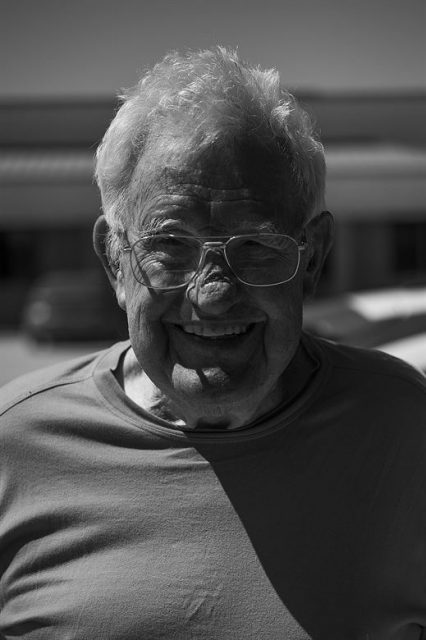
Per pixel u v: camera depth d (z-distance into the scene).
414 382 1.58
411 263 19.20
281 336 1.40
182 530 1.42
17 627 1.46
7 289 19.91
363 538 1.42
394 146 11.91
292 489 1.44
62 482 1.49
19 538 1.49
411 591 1.46
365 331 4.64
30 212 12.28
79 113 11.82
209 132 1.31
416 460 1.51
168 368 1.41
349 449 1.48
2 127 12.08
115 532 1.43
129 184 1.40
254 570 1.39
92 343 15.03
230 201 1.32
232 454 1.45
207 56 1.41
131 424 1.48
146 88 1.41
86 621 1.38
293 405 1.48
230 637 1.36
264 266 1.35
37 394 1.56
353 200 11.70
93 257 20.06
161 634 1.36
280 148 1.36
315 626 1.36
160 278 1.36
